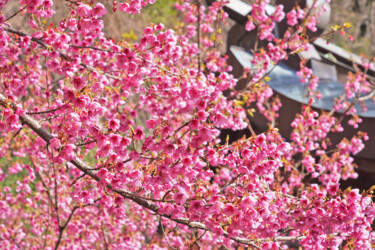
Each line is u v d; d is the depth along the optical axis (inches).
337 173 255.1
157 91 155.2
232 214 103.0
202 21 285.9
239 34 397.7
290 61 360.5
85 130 101.7
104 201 134.8
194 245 139.6
